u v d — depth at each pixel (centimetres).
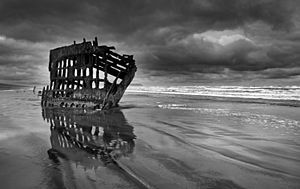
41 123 967
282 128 881
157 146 621
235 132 806
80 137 721
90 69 1443
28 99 2462
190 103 1964
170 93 3822
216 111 1403
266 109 1515
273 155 554
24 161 489
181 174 428
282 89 3488
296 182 401
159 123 977
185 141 678
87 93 1455
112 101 1408
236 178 415
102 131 815
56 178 399
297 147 625
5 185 375
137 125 929
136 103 1953
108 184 377
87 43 1444
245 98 2522
